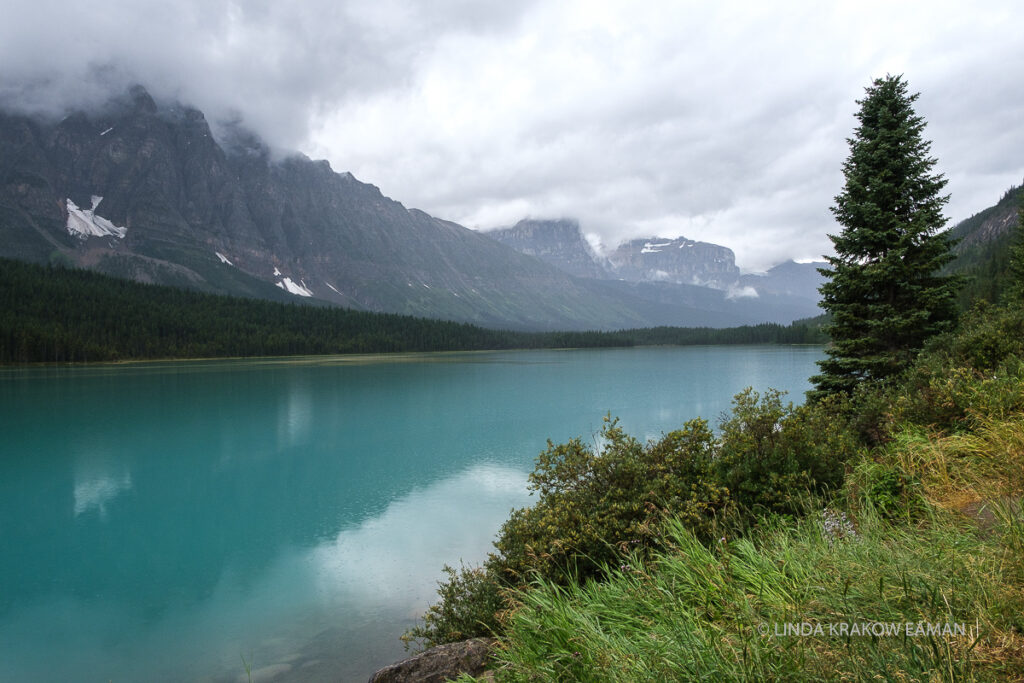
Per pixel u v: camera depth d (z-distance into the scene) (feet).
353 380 340.80
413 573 59.00
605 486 34.27
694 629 12.20
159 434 155.94
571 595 19.76
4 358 429.79
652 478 33.19
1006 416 24.70
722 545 18.08
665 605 14.51
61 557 68.28
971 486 18.75
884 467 24.39
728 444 33.45
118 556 68.23
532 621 15.28
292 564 63.26
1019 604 9.82
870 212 67.72
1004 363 33.12
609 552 28.09
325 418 184.14
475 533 71.20
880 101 71.00
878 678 8.81
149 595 56.44
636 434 131.85
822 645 10.23
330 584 57.21
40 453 131.64
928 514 16.83
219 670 41.50
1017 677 8.28
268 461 121.08
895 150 68.03
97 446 139.74
